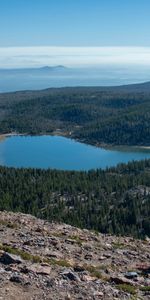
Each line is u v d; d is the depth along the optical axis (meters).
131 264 33.00
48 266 26.28
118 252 36.12
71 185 158.38
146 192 159.50
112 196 154.88
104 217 126.19
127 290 24.62
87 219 122.19
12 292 21.41
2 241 32.97
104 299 22.55
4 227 38.31
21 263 25.97
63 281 24.06
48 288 22.69
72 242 36.22
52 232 39.41
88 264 30.39
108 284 25.36
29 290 22.08
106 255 34.19
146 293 25.03
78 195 153.25
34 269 24.84
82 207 133.62
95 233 44.50
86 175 180.38
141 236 111.38
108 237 43.69
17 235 35.75
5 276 23.19
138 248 40.06
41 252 31.00
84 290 23.27
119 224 122.88
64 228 43.25
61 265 27.69
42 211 125.31
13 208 118.81
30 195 134.62
